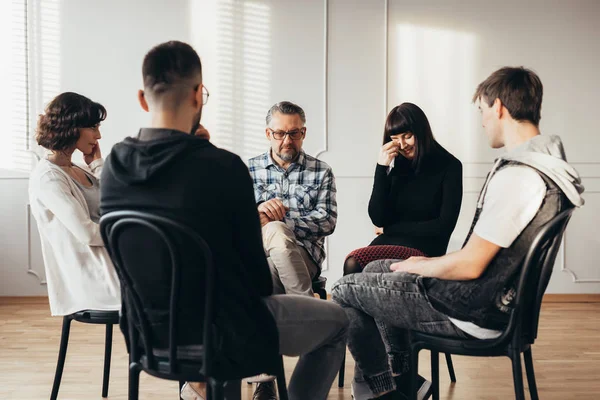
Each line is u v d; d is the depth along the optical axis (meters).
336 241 5.12
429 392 2.52
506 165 1.80
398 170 3.00
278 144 2.96
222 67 5.06
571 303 5.00
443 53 5.07
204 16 5.04
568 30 5.05
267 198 3.04
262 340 1.63
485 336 1.88
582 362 3.37
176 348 1.64
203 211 1.56
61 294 2.46
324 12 5.05
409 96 5.10
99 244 2.39
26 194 5.01
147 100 1.69
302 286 2.66
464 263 1.80
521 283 1.78
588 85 5.07
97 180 2.66
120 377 3.11
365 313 2.16
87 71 5.02
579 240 5.10
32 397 2.79
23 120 5.00
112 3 5.01
